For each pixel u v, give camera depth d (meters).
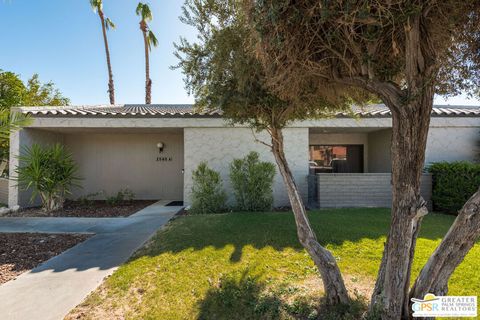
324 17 2.17
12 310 3.27
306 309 3.16
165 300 3.46
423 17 2.26
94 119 9.79
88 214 9.29
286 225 6.63
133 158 13.10
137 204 11.50
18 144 9.90
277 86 3.12
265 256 4.83
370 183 9.33
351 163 13.30
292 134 9.98
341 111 4.45
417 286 2.50
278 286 3.75
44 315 3.16
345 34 2.41
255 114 3.95
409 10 2.09
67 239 6.22
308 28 2.42
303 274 4.14
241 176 8.92
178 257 4.83
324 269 3.27
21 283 3.99
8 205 10.06
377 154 12.17
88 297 3.57
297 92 3.39
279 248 5.19
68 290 3.76
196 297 3.53
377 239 5.58
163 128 10.45
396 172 2.50
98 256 5.07
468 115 9.78
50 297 3.57
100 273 4.32
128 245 5.71
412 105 2.35
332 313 3.00
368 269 4.24
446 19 2.34
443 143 9.88
